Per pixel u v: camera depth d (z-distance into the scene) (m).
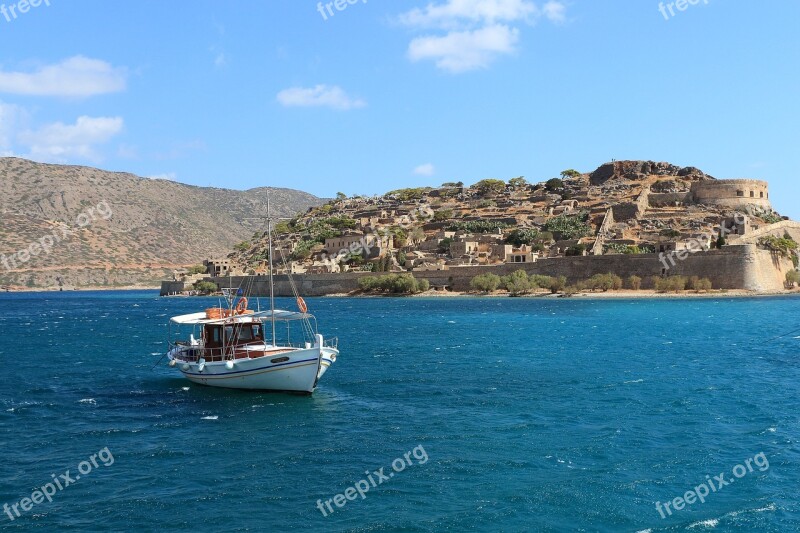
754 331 90.12
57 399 48.50
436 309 142.25
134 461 34.00
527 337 86.38
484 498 28.67
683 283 166.00
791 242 185.75
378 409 44.22
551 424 39.81
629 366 60.97
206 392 50.22
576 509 27.53
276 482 30.84
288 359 47.81
